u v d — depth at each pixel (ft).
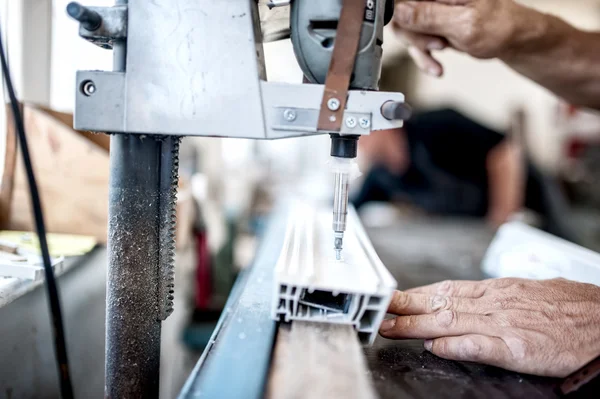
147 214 2.12
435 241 6.29
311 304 2.29
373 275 2.22
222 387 1.78
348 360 1.87
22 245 3.35
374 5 2.01
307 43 2.01
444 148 8.92
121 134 2.06
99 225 3.89
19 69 4.58
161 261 2.21
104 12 1.97
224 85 1.97
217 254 7.09
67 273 3.25
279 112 1.98
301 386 1.70
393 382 1.98
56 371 3.29
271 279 3.14
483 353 2.10
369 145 8.95
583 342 2.15
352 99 1.99
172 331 5.90
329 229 3.37
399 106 1.93
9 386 2.71
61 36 5.51
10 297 2.57
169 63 1.96
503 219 8.24
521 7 3.62
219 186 8.68
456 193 8.90
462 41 3.55
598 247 8.46
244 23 1.95
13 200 3.81
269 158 13.73
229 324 2.30
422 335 2.29
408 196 9.13
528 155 8.90
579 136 13.93
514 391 1.96
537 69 4.15
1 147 4.03
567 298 2.43
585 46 3.96
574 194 12.57
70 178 3.83
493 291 2.59
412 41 4.04
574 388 1.94
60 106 5.56
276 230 4.89
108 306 2.14
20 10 4.52
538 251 3.79
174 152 2.26
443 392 1.92
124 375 2.13
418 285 4.06
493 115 14.93
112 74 1.97
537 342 2.13
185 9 1.94
